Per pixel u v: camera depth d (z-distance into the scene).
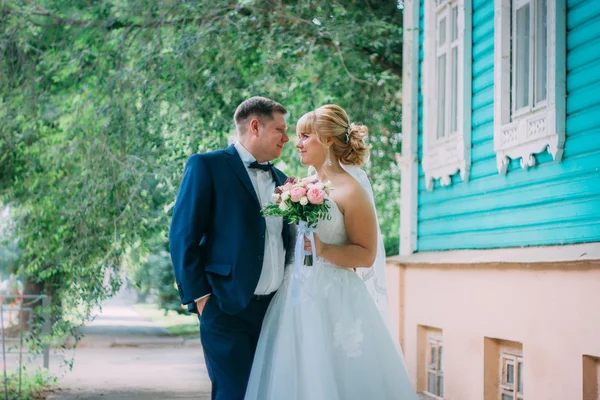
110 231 11.50
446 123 9.88
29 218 12.46
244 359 5.26
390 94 13.76
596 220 6.73
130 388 11.83
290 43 12.22
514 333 7.53
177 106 12.42
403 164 11.03
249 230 5.25
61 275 11.91
